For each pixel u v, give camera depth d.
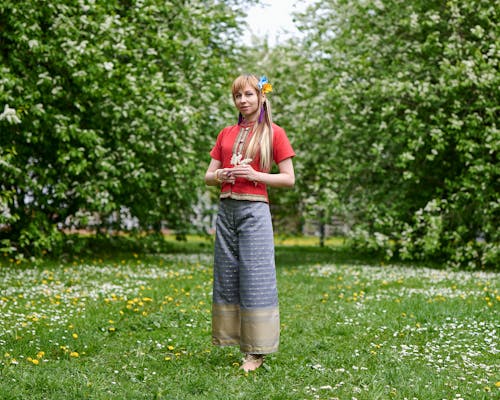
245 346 3.80
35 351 4.11
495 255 9.38
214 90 10.50
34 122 8.44
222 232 3.92
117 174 9.30
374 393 3.28
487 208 9.55
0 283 7.18
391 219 10.24
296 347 4.43
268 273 3.83
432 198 10.66
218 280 3.94
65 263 9.70
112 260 10.56
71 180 9.77
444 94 9.43
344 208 10.83
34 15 8.32
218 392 3.27
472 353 4.26
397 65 10.43
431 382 3.53
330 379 3.58
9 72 8.23
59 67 8.79
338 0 11.25
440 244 9.68
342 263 11.38
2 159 7.95
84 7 8.48
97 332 4.77
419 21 10.27
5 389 3.17
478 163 9.22
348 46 11.36
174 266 9.95
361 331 5.02
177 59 10.85
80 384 3.35
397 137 9.86
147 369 3.77
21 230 9.13
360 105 10.62
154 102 9.38
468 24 10.17
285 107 11.89
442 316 5.52
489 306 6.04
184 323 5.23
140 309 5.82
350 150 10.91
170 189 10.54
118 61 9.35
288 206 15.03
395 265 10.79
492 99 9.42
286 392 3.30
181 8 10.43
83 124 9.55
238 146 3.90
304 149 11.88
